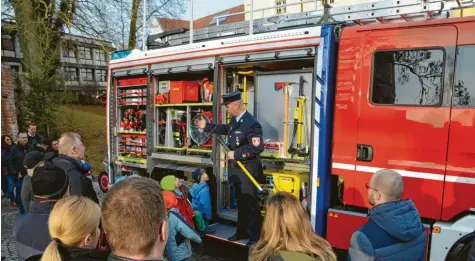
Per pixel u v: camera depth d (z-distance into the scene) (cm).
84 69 2989
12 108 1104
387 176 232
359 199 373
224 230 482
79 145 338
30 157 418
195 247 509
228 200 505
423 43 345
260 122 470
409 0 383
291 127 445
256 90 471
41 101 1363
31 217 225
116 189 143
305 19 489
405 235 215
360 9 420
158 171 596
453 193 326
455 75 330
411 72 351
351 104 378
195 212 448
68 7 1573
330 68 390
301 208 187
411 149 346
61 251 167
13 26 1476
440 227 330
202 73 536
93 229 181
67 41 1672
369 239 219
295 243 178
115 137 653
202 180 489
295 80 440
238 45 452
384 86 362
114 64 633
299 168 454
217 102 480
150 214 136
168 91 560
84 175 333
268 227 186
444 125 331
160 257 145
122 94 641
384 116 360
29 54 1466
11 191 733
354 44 378
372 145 366
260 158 462
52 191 228
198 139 514
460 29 330
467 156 320
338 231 383
